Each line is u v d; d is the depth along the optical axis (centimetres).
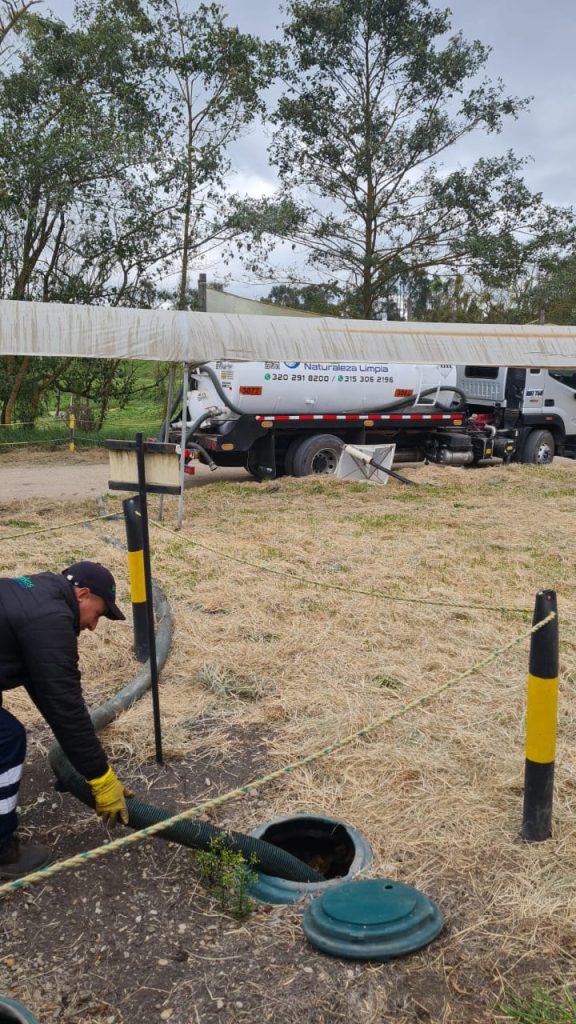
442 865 319
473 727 445
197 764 409
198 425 1362
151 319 1037
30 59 2175
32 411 2392
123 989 258
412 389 1535
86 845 339
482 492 1333
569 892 300
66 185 2069
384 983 257
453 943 275
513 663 545
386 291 2992
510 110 2627
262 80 2361
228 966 267
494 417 1700
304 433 1486
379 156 2669
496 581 768
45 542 917
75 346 998
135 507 533
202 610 666
